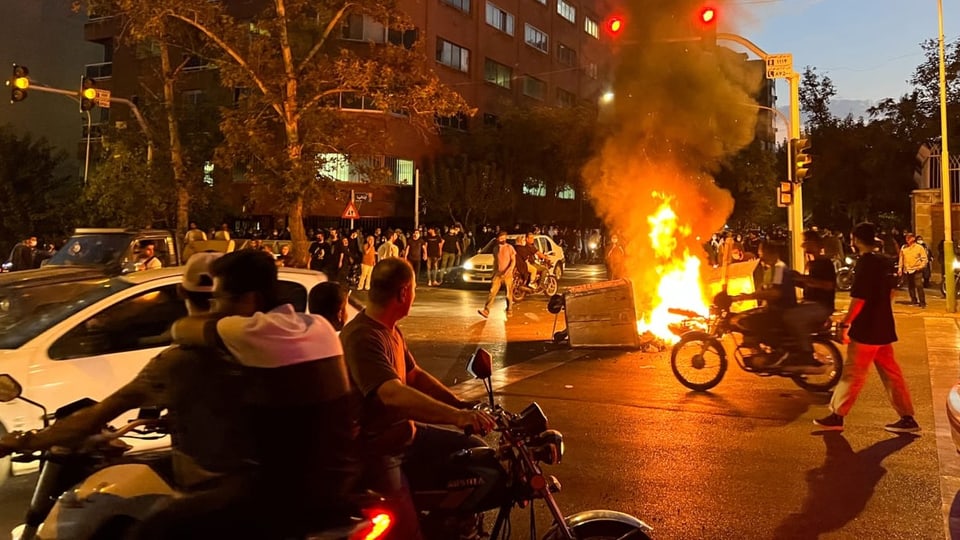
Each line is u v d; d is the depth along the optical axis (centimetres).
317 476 236
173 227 2517
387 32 3616
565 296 1227
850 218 4234
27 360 507
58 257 1127
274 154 1723
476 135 4066
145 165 2298
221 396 234
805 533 477
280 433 232
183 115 2572
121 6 1694
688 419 767
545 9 5147
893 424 719
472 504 305
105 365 535
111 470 276
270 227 3503
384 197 3653
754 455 641
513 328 1476
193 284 288
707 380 909
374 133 1841
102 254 1109
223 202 2756
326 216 3497
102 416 267
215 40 1712
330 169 2075
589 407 821
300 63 1741
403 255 2475
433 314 1711
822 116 4166
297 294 621
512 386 936
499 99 4606
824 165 3841
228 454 233
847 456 639
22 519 456
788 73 1770
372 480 286
